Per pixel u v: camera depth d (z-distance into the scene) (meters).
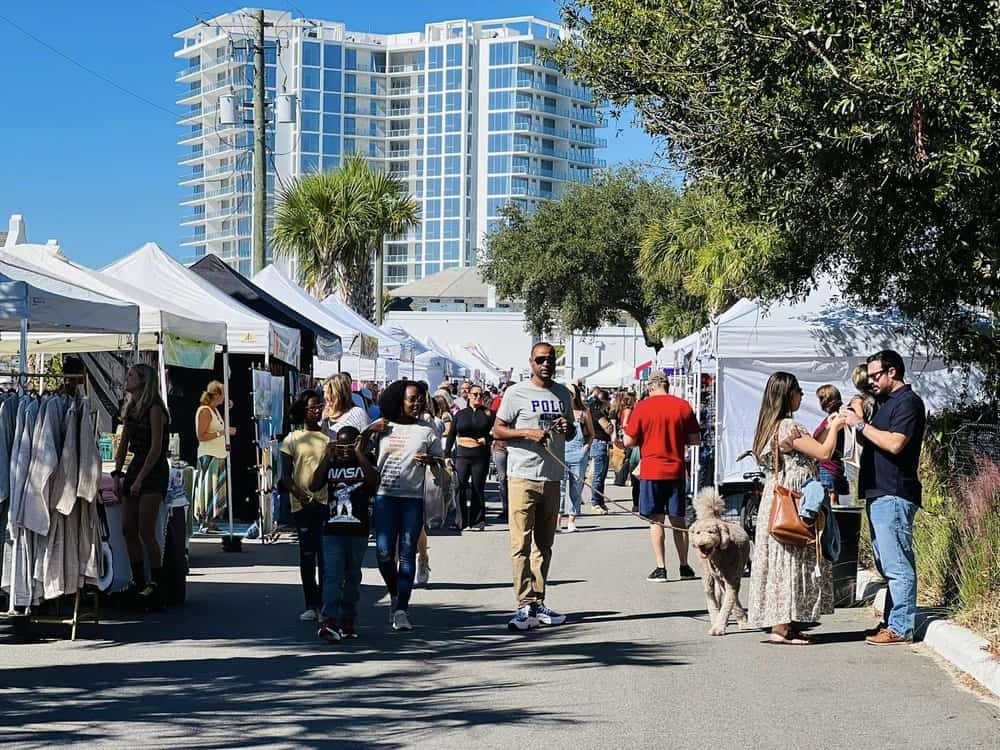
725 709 7.23
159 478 10.46
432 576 13.54
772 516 9.33
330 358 21.56
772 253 14.02
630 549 16.48
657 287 49.59
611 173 54.91
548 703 7.37
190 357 15.38
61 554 9.33
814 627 10.24
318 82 156.38
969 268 12.27
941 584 10.59
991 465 10.95
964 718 7.03
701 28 11.53
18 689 7.70
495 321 85.44
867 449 9.58
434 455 10.10
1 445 9.24
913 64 9.70
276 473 17.27
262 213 28.39
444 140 161.38
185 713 7.05
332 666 8.50
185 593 11.45
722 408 18.05
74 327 11.67
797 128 11.08
